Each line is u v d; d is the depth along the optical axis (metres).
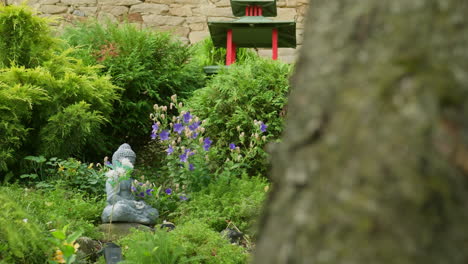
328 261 0.77
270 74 7.09
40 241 3.22
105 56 8.39
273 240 0.86
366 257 0.75
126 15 12.25
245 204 4.89
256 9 8.81
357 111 0.81
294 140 0.87
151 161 8.11
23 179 6.29
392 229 0.75
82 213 4.96
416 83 0.78
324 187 0.81
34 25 6.99
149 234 3.60
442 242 0.75
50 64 6.92
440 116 0.77
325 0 0.92
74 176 5.99
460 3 0.81
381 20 0.83
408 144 0.77
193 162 5.82
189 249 3.70
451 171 0.76
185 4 12.41
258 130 6.39
